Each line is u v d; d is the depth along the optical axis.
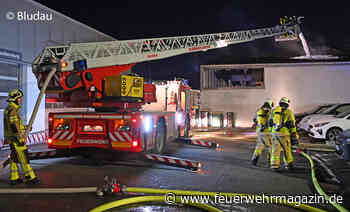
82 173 6.25
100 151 6.93
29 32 11.16
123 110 7.46
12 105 5.30
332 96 21.11
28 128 5.46
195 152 9.52
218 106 22.48
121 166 7.03
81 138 6.91
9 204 4.25
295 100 21.55
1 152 9.55
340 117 11.66
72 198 4.54
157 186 5.30
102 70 7.27
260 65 22.03
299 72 21.53
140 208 4.17
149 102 8.40
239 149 10.27
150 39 8.63
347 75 20.97
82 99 7.21
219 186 5.38
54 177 5.89
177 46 9.70
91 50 7.15
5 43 10.16
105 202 4.36
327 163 7.75
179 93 10.72
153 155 6.77
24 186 5.23
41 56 6.70
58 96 7.01
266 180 5.88
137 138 6.63
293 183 5.66
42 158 7.27
